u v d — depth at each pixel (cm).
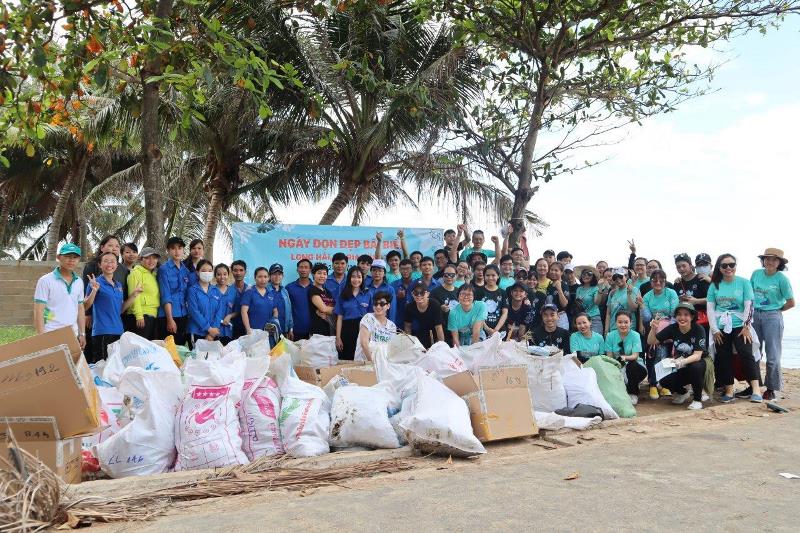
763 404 747
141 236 2503
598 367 719
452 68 1199
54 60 798
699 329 774
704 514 362
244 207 2314
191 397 495
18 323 1616
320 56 1266
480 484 429
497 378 590
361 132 1344
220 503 401
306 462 492
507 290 857
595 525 344
